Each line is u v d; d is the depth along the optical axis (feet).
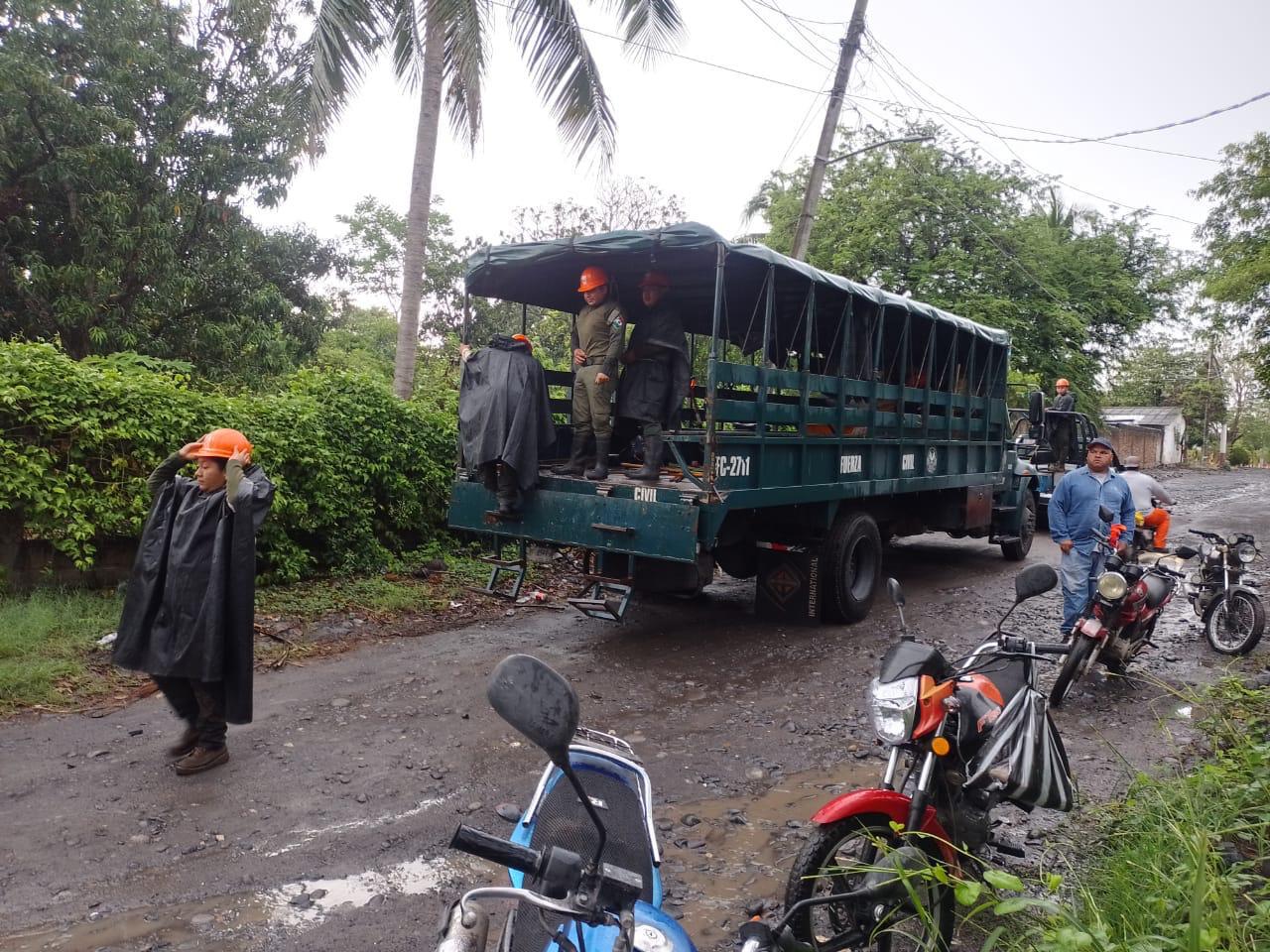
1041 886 12.49
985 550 46.85
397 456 31.07
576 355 24.20
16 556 22.94
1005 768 11.21
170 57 45.80
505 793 15.40
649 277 23.43
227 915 11.47
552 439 23.89
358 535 29.84
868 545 29.37
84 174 42.34
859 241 72.49
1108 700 21.57
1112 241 84.74
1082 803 15.10
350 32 34.50
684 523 21.02
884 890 9.39
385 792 15.20
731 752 17.79
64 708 18.08
